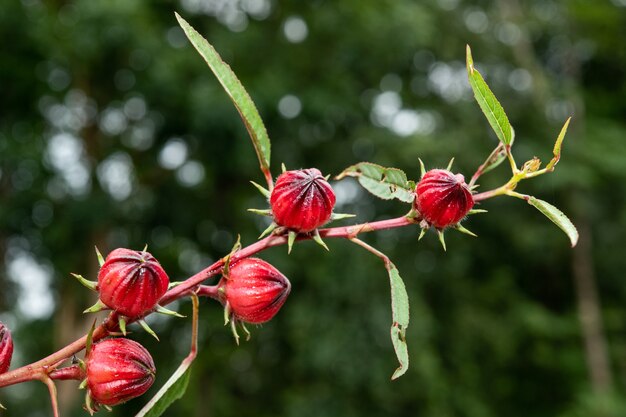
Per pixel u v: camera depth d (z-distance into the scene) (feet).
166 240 57.82
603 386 57.41
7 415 51.37
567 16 64.54
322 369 49.73
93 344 7.35
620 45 65.10
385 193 8.11
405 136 52.95
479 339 58.44
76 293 52.90
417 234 54.70
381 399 51.19
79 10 44.68
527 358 60.90
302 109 53.26
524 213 58.54
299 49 56.18
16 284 54.85
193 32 8.44
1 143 48.88
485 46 61.36
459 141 54.54
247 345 56.18
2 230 52.47
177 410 61.93
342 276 50.11
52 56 47.29
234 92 8.34
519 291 62.03
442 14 60.39
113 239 56.44
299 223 7.52
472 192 8.06
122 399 7.28
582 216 59.36
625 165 56.70
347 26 54.95
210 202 57.77
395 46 55.16
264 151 8.16
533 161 7.68
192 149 54.80
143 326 7.25
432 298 57.93
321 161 56.18
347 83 55.47
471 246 59.72
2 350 7.39
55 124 54.80
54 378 7.23
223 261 7.61
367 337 49.78
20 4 46.24
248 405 60.18
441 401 52.39
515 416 61.62
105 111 54.95
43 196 52.06
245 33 53.62
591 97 67.56
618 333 62.90
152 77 48.67
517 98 60.90
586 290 59.72
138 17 47.70
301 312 50.01
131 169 55.26
